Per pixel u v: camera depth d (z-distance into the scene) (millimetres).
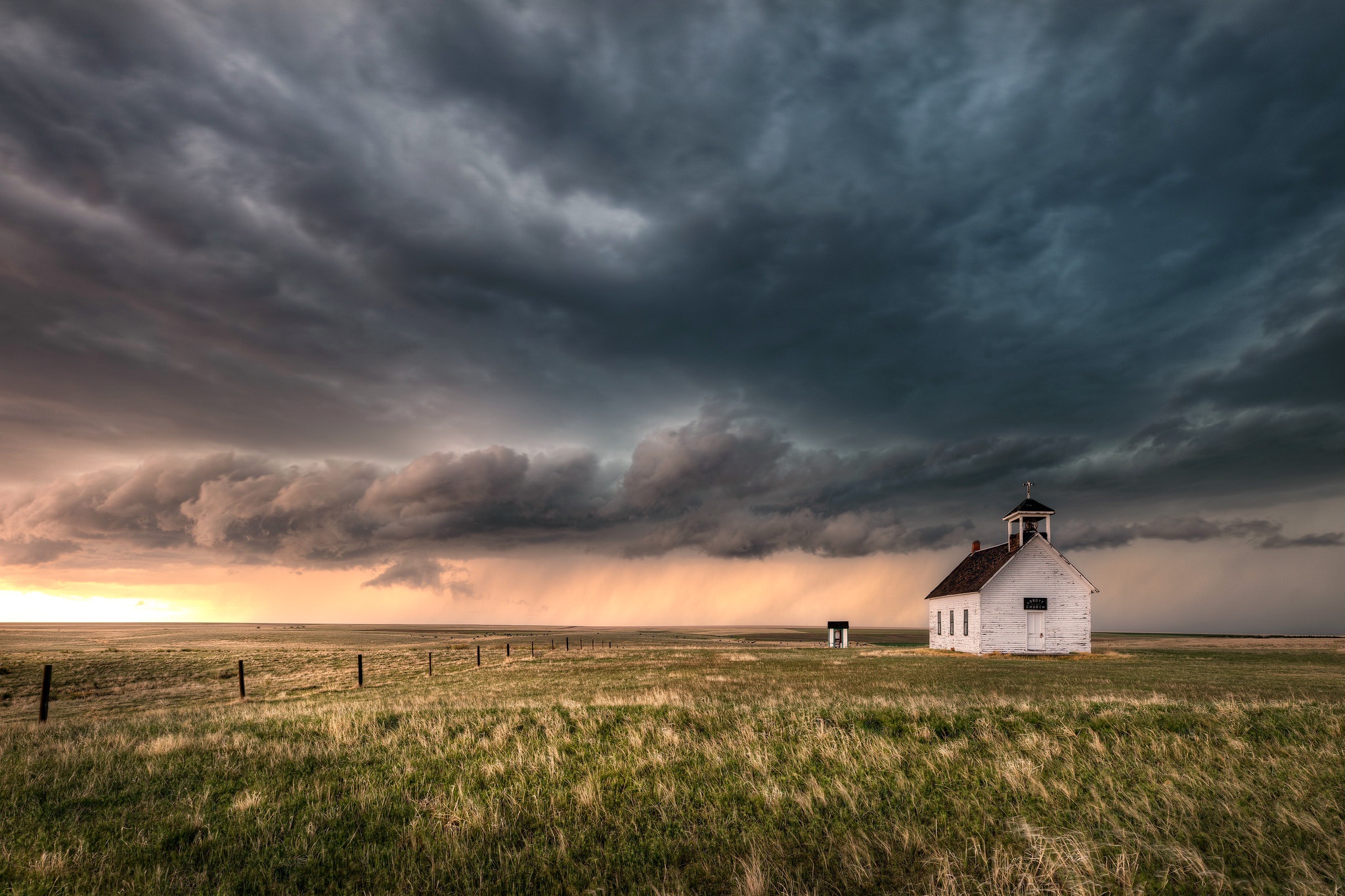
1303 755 9875
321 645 82375
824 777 9398
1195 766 9258
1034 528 53281
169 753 11656
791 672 34812
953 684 27109
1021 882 5984
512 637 143875
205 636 140875
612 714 13961
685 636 160250
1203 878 5875
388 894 6145
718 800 8484
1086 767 9391
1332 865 6082
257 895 6246
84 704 27234
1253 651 58875
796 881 6156
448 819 7945
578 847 7070
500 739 11789
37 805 8844
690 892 6141
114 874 6492
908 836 7098
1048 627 50594
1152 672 34250
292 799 8812
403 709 16328
